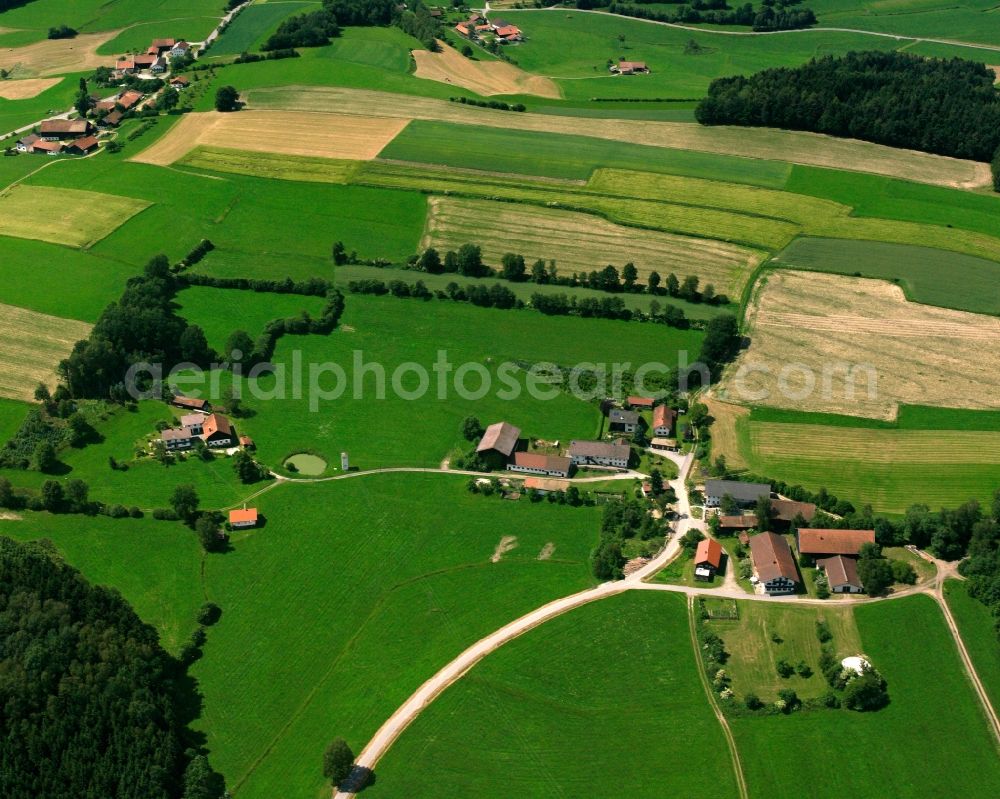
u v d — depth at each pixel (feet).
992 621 547.90
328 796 469.16
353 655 541.34
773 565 573.74
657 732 496.23
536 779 475.31
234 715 509.35
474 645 545.03
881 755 481.87
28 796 449.48
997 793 464.24
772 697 510.17
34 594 523.29
